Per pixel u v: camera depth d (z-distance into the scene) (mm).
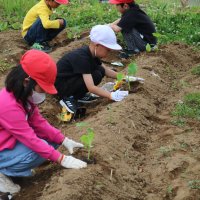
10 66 4199
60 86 3141
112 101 3268
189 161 2486
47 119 3148
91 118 3010
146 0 7230
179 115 3074
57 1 4602
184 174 2381
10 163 2154
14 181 2271
